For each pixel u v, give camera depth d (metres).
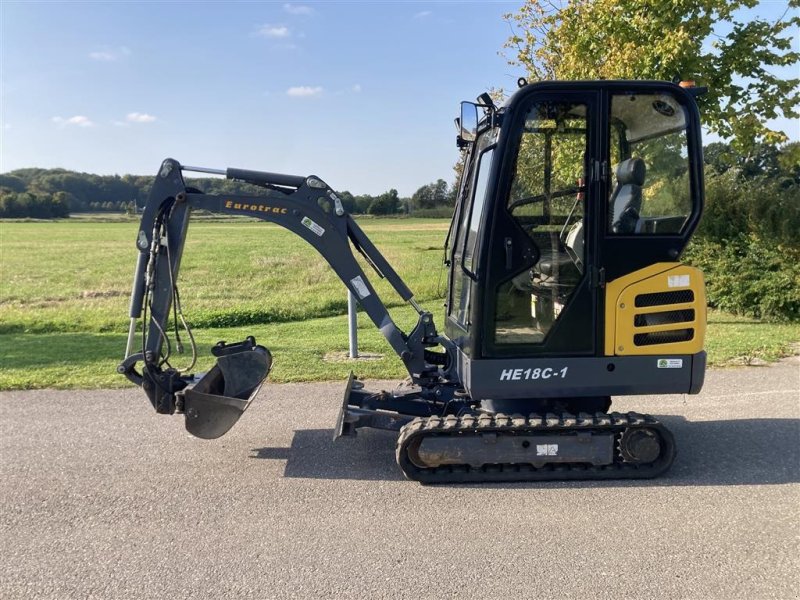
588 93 4.35
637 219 4.47
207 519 4.11
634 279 4.47
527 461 4.56
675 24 10.73
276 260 24.56
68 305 15.00
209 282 18.89
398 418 4.96
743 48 10.98
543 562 3.55
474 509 4.21
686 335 4.55
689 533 3.86
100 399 6.73
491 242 4.43
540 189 4.46
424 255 23.88
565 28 11.93
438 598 3.22
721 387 7.09
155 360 5.06
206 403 4.95
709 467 4.88
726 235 11.77
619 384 4.54
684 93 4.38
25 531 3.97
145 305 5.03
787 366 7.96
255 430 5.82
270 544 3.78
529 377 4.51
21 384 7.20
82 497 4.44
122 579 3.43
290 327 11.68
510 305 4.49
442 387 5.26
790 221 11.05
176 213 4.98
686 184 4.46
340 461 5.10
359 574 3.45
